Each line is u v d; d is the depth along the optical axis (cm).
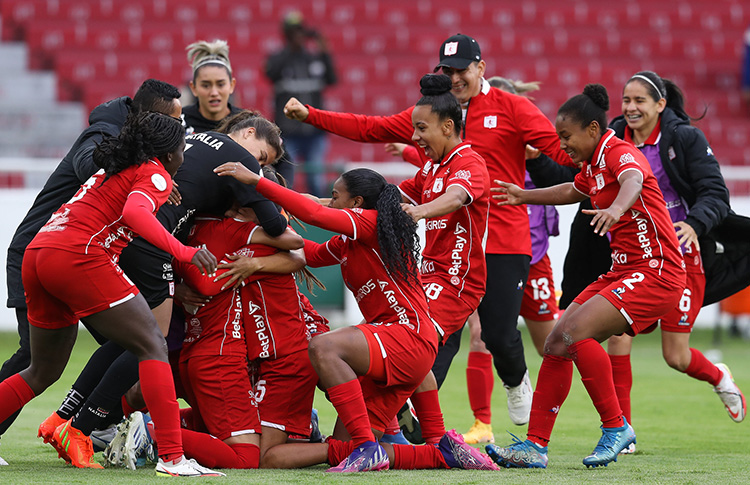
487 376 2130
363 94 6225
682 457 1786
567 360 1627
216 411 1563
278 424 1586
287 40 4600
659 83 2056
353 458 1477
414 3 6750
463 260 1739
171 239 1348
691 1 7044
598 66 6569
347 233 1540
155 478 1361
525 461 1590
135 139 1408
